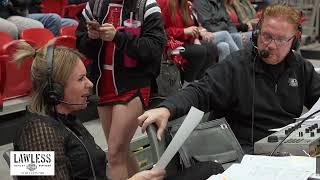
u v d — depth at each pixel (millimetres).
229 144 1876
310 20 8242
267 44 2111
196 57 4242
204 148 1851
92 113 4227
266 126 2158
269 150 1741
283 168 1483
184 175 1706
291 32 2092
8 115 3711
